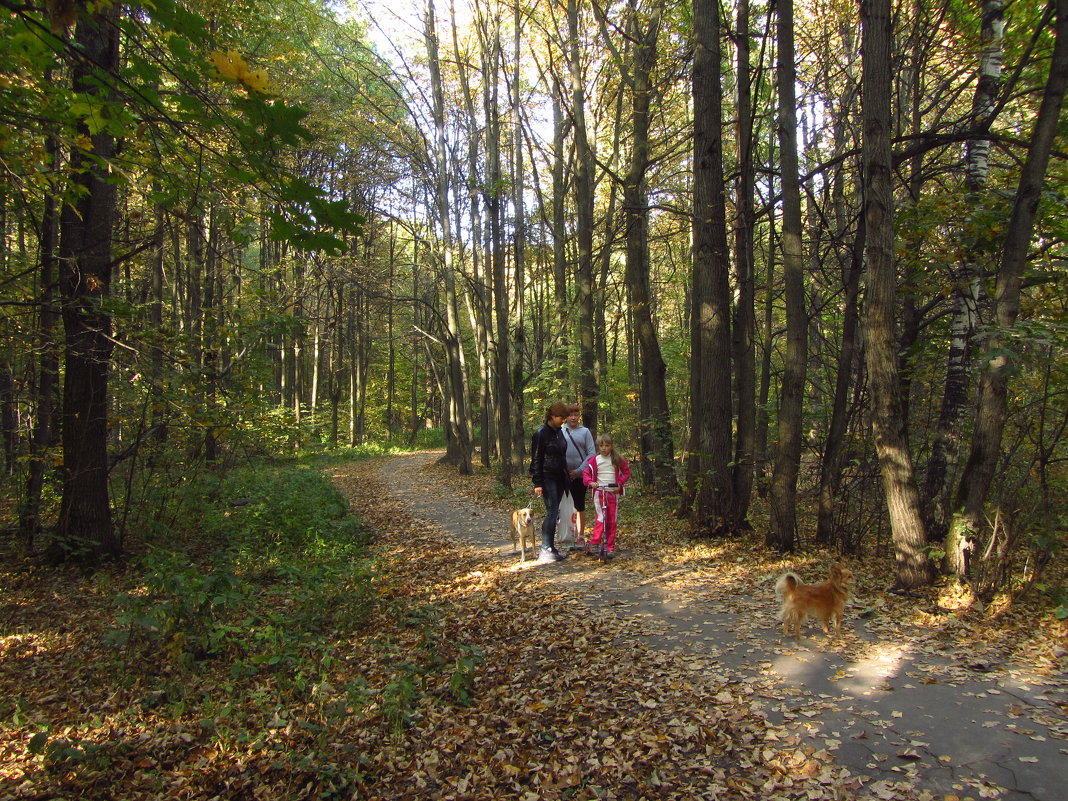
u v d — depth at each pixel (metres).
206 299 15.73
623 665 4.96
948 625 5.23
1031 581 5.54
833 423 8.36
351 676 5.06
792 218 7.84
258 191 2.54
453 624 6.23
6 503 11.29
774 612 5.92
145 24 2.28
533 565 8.30
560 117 17.38
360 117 20.41
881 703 4.04
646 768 3.60
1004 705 3.89
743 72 9.24
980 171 8.05
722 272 8.73
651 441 14.49
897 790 3.16
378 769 3.82
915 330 9.09
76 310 7.65
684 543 8.81
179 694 4.77
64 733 4.28
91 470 8.52
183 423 8.72
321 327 32.69
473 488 17.84
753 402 9.23
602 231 21.30
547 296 28.78
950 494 8.45
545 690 4.66
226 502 12.62
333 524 11.17
